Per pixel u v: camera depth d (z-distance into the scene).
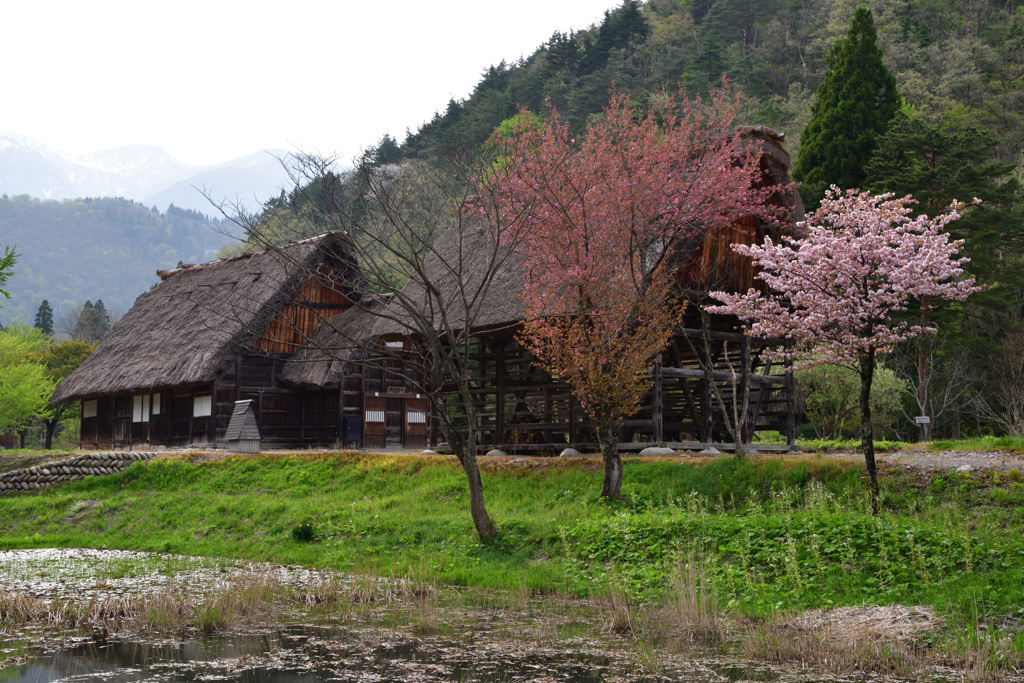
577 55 78.56
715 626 9.75
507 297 19.59
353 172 16.97
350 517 18.19
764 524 12.80
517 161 17.67
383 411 32.19
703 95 59.38
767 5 89.00
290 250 31.11
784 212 19.38
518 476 18.66
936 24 73.44
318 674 8.34
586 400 16.19
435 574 13.78
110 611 11.26
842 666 8.27
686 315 21.31
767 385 21.58
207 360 29.30
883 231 14.51
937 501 13.60
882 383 31.00
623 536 13.55
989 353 32.34
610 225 16.91
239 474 23.45
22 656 9.16
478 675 8.25
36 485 26.00
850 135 40.06
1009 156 47.56
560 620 10.72
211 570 15.19
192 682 8.08
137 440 35.00
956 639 8.52
